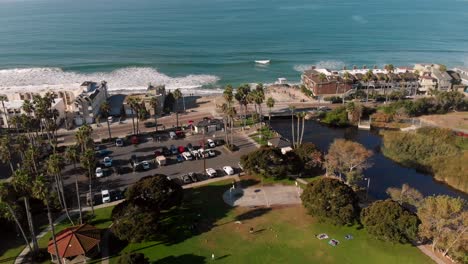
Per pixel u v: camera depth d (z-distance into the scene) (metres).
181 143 136.25
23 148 102.62
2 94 170.62
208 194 101.31
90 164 87.81
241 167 115.62
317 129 159.25
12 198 73.62
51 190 100.50
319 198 85.12
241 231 85.44
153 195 87.12
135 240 77.25
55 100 159.25
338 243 81.31
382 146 139.12
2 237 83.31
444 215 74.12
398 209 79.69
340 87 195.38
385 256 77.00
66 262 75.06
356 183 108.56
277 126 162.12
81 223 86.88
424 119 162.12
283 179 109.44
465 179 108.88
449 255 76.50
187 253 77.94
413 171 121.31
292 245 80.69
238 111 172.38
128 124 155.75
